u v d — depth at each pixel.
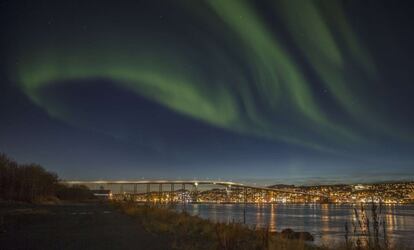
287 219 102.75
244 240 18.19
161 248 16.69
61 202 97.25
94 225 29.48
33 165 96.62
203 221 28.53
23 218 34.81
